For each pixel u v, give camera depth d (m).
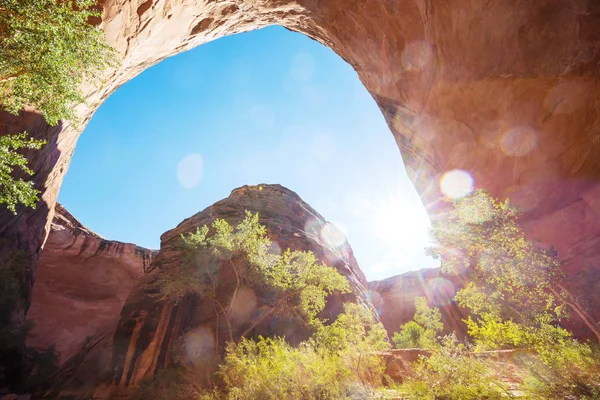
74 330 41.81
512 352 4.96
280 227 31.31
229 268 22.33
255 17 22.67
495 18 10.43
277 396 5.44
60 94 6.81
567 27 9.18
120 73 19.25
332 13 19.28
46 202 24.77
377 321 26.66
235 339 18.34
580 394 3.57
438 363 4.45
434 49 13.24
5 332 21.55
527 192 11.34
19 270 22.05
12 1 5.74
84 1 6.60
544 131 10.48
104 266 46.94
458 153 13.59
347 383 5.34
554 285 5.92
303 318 17.70
